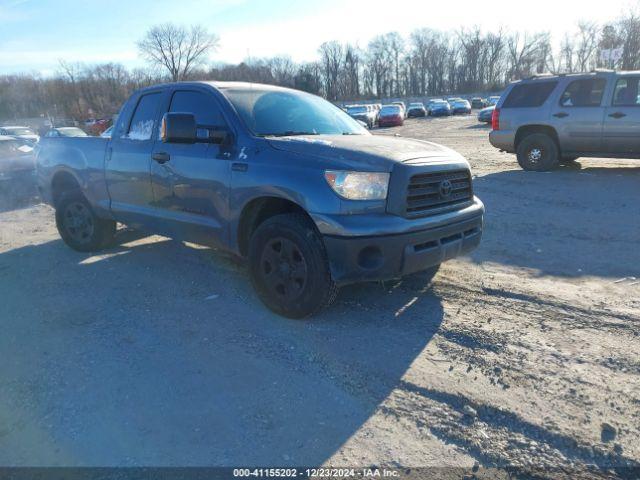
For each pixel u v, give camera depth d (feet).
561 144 33.35
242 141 13.58
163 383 10.28
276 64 266.36
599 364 10.50
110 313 13.85
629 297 13.78
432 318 12.91
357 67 325.83
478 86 319.88
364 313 13.30
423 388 9.86
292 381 10.23
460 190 13.44
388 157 11.80
